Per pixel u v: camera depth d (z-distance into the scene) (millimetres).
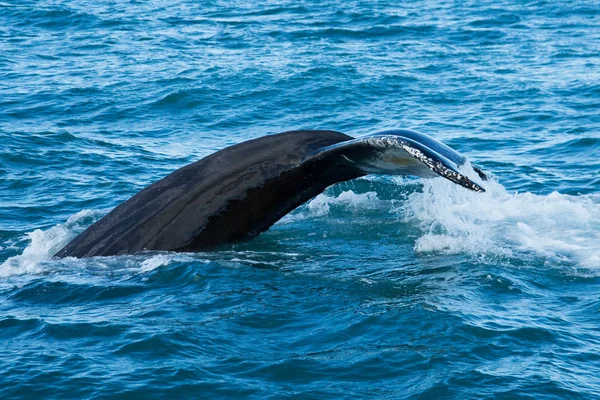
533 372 31406
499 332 34188
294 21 136750
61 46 117688
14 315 36562
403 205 51094
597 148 69125
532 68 103688
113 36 125000
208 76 97688
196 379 30953
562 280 39594
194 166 42531
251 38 123062
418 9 149250
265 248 43406
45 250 45812
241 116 84125
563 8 149750
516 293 38031
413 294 37625
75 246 42812
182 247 41844
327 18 139250
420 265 41156
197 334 34094
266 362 32094
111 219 43031
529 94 89938
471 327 34438
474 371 31406
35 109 84312
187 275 39625
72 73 100562
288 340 33719
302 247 43844
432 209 49688
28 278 40625
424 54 112688
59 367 31781
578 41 121250
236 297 37438
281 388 30438
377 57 110125
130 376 31141
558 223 46719
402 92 92375
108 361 32250
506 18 140500
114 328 34812
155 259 41156
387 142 36125
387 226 47312
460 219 47750
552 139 72750
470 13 144625
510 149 70188
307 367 31781
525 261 41531
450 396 29906
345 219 48750
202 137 76938
